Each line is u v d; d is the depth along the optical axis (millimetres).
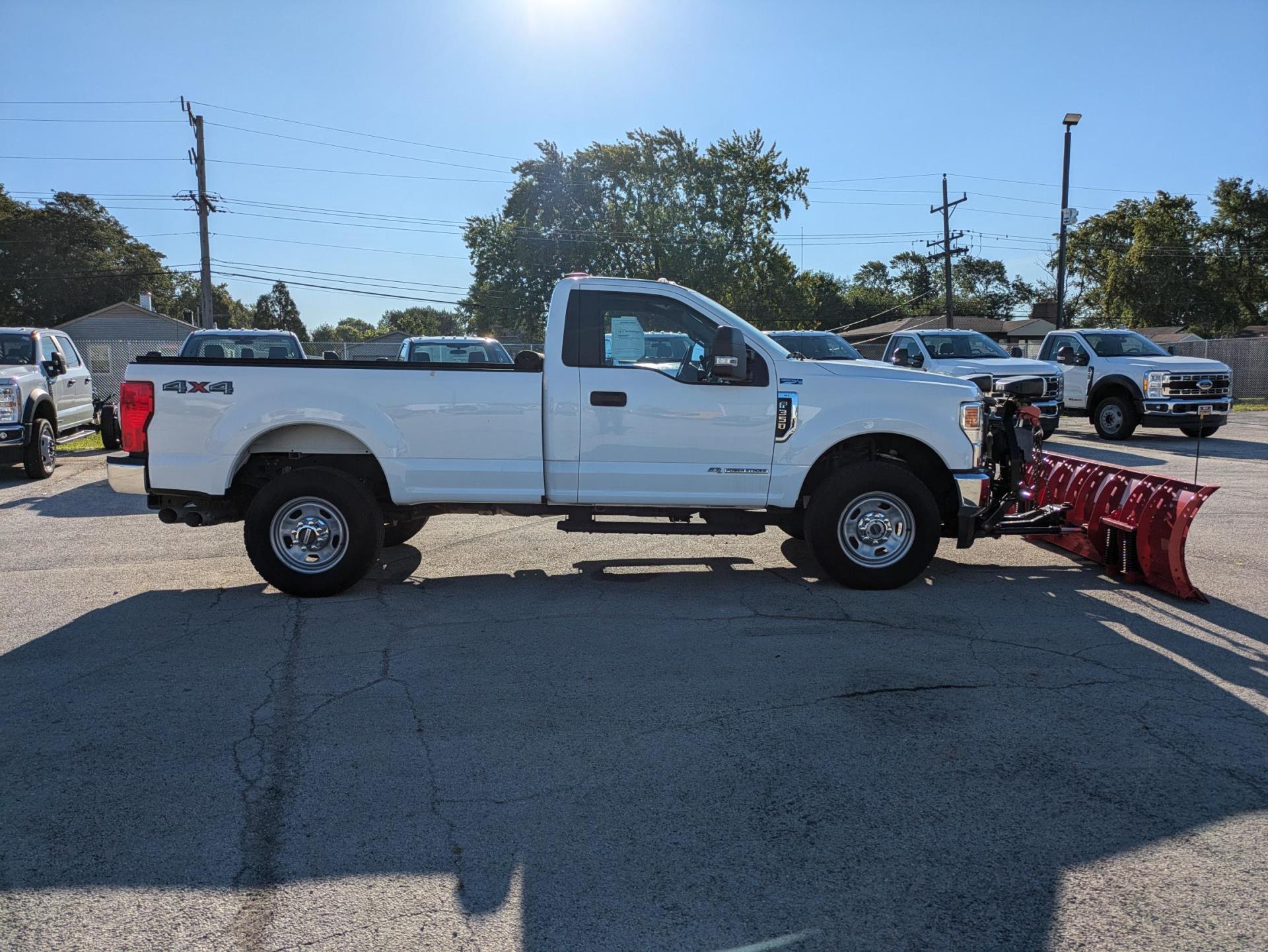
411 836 3070
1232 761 3635
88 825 3139
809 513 6102
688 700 4262
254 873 2852
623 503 6094
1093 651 4957
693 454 6027
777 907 2676
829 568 6102
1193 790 3391
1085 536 6898
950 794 3357
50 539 8109
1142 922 2611
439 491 6047
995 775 3504
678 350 6418
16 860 2916
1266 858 2941
